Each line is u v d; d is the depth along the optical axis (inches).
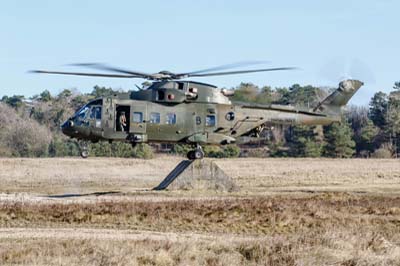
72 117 3917.3
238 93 4707.2
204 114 4025.6
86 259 1924.2
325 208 3191.4
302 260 2020.2
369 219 2967.5
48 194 3932.1
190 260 1989.4
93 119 3900.1
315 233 2433.6
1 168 6092.5
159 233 2610.7
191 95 3981.3
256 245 2159.2
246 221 2874.0
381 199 3636.8
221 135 4065.0
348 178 5285.4
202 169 3996.1
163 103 3973.9
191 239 2396.7
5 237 2385.6
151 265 1926.7
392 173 5920.3
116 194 3828.7
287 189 4252.0
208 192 3902.6
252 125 4138.8
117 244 2146.9
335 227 2755.9
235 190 3988.7
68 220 2817.4
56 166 6456.7
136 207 3070.9
